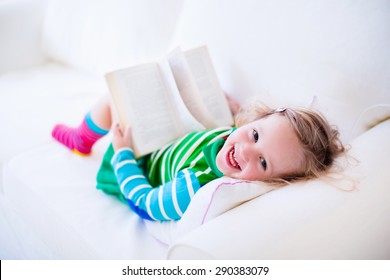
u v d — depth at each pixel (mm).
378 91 787
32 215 957
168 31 1256
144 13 1248
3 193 1070
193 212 659
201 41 1075
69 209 854
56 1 1490
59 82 1426
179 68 928
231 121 1005
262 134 778
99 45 1387
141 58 1290
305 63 878
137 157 941
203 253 509
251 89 999
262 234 521
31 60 1570
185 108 901
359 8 812
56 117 1208
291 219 542
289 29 900
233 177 788
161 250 754
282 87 923
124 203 904
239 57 999
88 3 1392
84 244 783
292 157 749
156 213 773
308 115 786
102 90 1360
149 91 938
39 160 1013
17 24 1501
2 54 1489
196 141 887
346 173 643
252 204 600
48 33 1526
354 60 808
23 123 1173
